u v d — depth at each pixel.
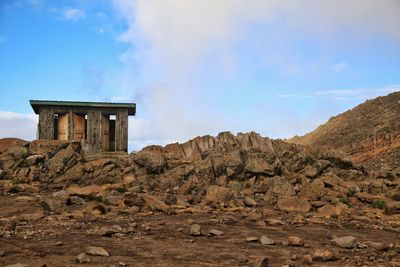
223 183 24.48
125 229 13.35
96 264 9.04
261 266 8.70
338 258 10.09
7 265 8.73
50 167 25.69
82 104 30.17
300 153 27.98
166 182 24.67
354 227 15.28
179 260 9.70
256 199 21.58
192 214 17.22
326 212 18.34
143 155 26.28
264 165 25.20
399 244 12.09
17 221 14.63
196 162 26.88
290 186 22.05
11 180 24.45
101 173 25.39
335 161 27.12
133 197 18.25
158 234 12.98
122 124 30.58
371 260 10.02
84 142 28.30
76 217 15.76
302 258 10.07
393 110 63.34
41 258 9.47
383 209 19.47
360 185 23.48
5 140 29.73
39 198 19.59
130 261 9.45
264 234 13.34
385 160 42.81
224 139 30.48
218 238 12.58
